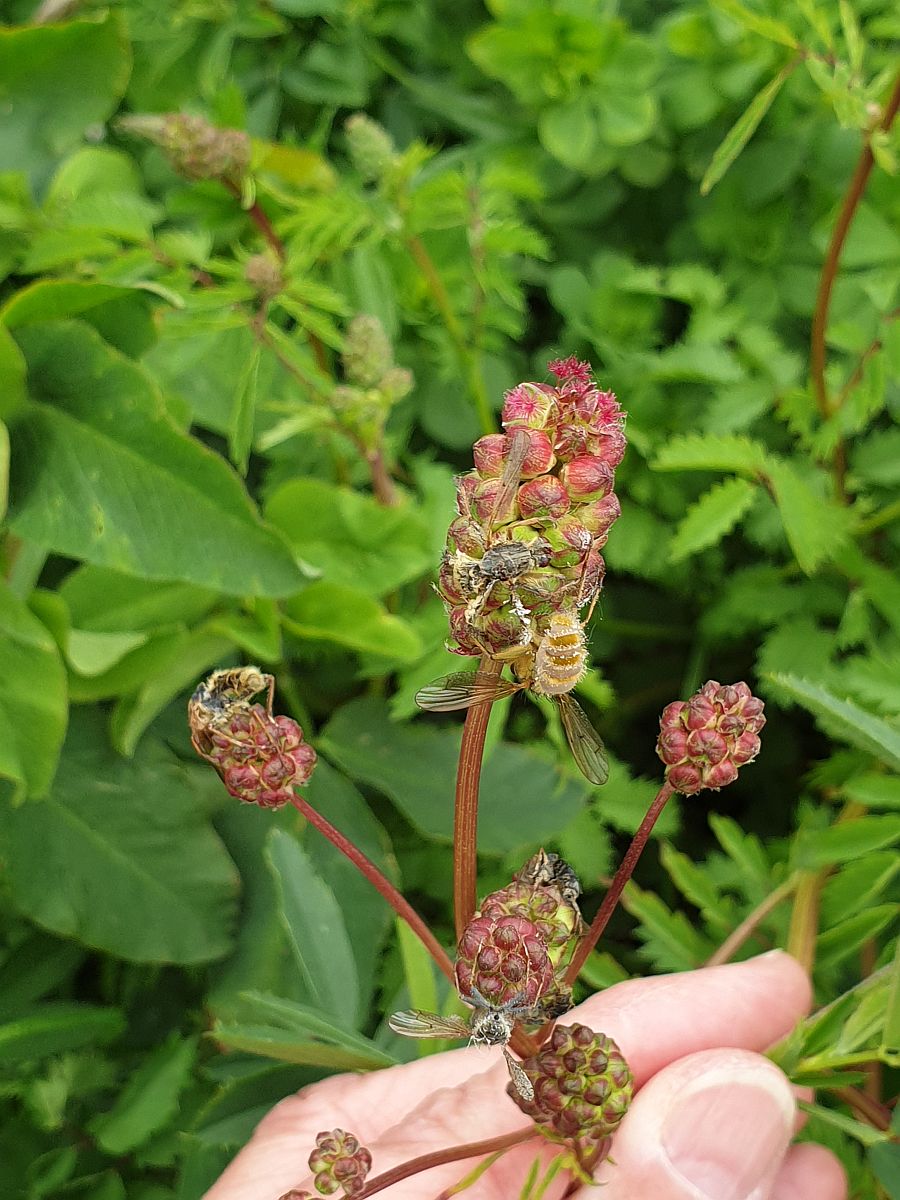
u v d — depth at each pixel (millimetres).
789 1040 162
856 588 232
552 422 107
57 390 188
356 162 223
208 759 129
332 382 225
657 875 260
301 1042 165
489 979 111
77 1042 214
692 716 127
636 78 249
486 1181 160
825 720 160
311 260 219
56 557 232
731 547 259
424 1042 193
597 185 270
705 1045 181
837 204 253
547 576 106
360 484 245
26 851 202
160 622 206
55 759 186
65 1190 220
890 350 216
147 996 235
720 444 213
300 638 229
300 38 263
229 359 231
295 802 131
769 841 244
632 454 246
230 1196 166
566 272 259
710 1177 147
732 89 249
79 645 196
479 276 235
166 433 185
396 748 225
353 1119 177
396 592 234
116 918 203
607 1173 153
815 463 240
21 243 222
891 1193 167
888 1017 144
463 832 123
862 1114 186
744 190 255
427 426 252
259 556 185
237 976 209
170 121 207
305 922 180
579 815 230
